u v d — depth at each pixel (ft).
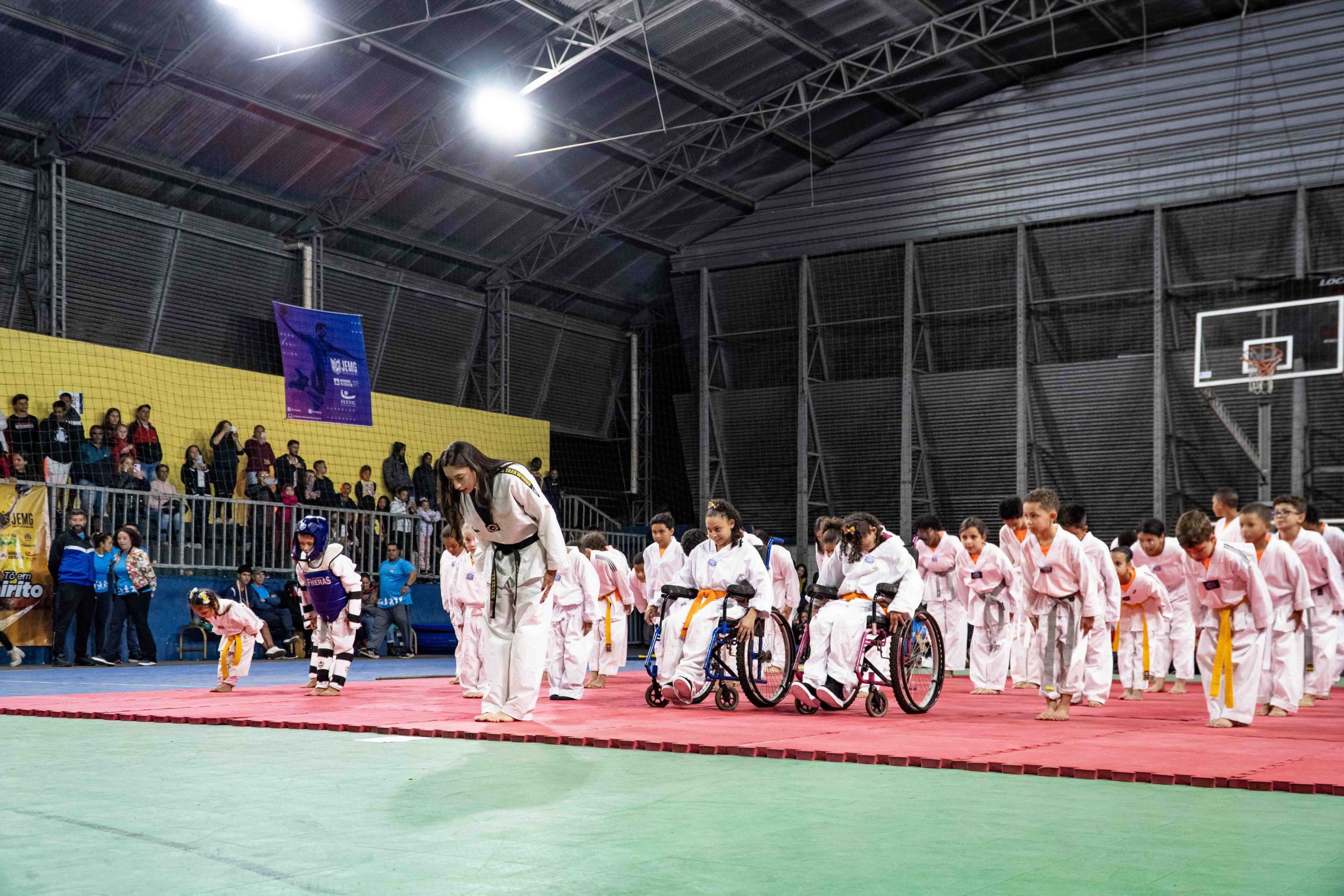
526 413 81.15
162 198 61.16
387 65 57.36
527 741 20.45
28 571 48.21
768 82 66.90
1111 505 70.74
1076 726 23.48
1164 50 68.23
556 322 81.15
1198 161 66.80
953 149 73.15
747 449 79.71
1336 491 64.39
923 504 74.95
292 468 59.47
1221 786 15.75
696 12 59.11
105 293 60.08
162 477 53.72
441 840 11.93
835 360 77.15
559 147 65.05
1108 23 66.54
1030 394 71.82
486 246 73.92
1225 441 67.46
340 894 9.86
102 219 58.95
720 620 27.27
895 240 74.08
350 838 12.03
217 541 55.77
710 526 27.53
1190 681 43.57
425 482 67.51
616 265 80.12
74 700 28.27
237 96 56.34
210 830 12.44
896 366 75.41
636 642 77.41
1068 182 69.92
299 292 67.77
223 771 16.75
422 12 54.13
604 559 38.04
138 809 13.69
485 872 10.60
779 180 76.74
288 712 25.02
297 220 66.39
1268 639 27.78
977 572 35.37
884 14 63.21
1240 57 66.28
